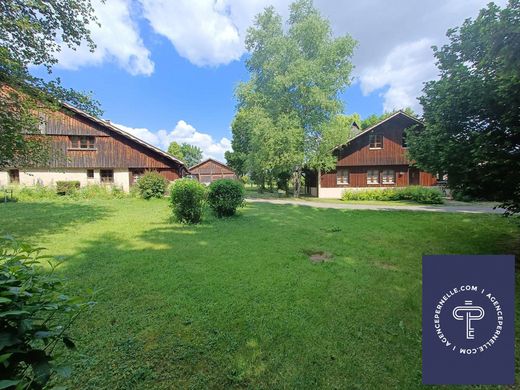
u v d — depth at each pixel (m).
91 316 3.02
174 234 7.19
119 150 20.55
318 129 21.39
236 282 4.05
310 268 4.71
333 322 3.04
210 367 2.32
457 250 5.89
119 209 12.17
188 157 82.56
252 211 12.69
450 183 5.95
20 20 5.88
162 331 2.80
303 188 32.81
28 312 0.99
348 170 23.22
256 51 23.47
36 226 7.90
